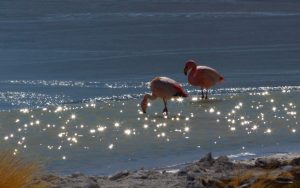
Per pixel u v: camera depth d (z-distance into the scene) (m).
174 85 22.89
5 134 19.75
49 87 29.16
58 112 23.11
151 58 39.50
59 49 44.22
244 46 45.56
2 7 83.44
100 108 23.91
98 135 19.72
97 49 44.41
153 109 23.89
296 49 43.25
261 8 91.00
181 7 90.12
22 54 41.25
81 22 65.25
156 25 62.94
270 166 13.86
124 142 18.89
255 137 19.42
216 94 26.95
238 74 32.69
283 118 22.06
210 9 88.38
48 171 15.84
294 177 12.52
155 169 15.89
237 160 16.33
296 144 18.62
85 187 12.52
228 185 12.08
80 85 29.66
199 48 44.94
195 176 12.90
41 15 74.75
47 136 19.53
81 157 17.23
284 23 65.31
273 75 32.09
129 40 49.97
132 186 12.80
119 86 29.45
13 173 11.10
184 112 23.28
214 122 21.55
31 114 22.73
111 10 83.75
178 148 18.19
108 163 16.69
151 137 19.50
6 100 26.08
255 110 23.41
